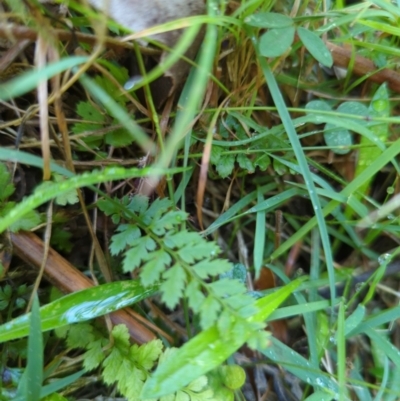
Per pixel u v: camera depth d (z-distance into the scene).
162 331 0.19
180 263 0.15
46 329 0.16
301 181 0.23
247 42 0.20
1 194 0.18
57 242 0.20
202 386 0.16
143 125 0.20
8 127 0.20
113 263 0.20
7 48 0.19
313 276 0.21
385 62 0.23
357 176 0.20
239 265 0.21
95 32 0.17
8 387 0.17
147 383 0.14
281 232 0.24
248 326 0.14
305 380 0.18
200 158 0.21
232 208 0.21
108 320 0.17
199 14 0.18
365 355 0.22
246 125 0.21
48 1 0.17
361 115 0.22
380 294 0.23
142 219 0.17
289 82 0.23
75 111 0.20
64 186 0.13
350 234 0.22
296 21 0.20
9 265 0.19
